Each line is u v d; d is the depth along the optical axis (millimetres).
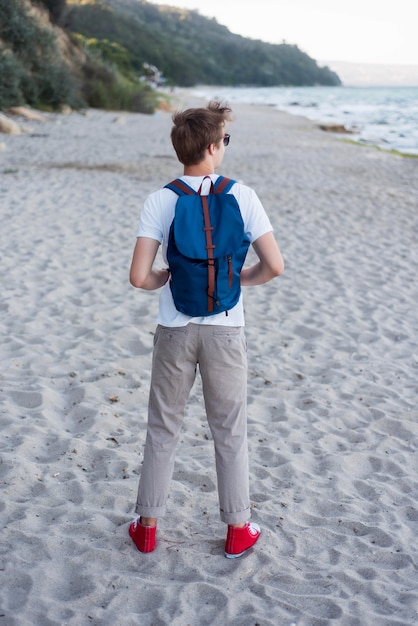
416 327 6371
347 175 15789
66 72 28453
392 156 20531
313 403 4723
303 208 11625
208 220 2568
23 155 15930
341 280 7750
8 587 2721
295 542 3123
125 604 2660
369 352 5730
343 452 4066
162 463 2893
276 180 14477
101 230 9297
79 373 4926
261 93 108812
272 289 7340
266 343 5812
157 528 3172
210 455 3941
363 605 2686
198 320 2678
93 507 3324
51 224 9414
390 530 3264
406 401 4805
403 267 8383
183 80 114000
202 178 2689
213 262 2549
